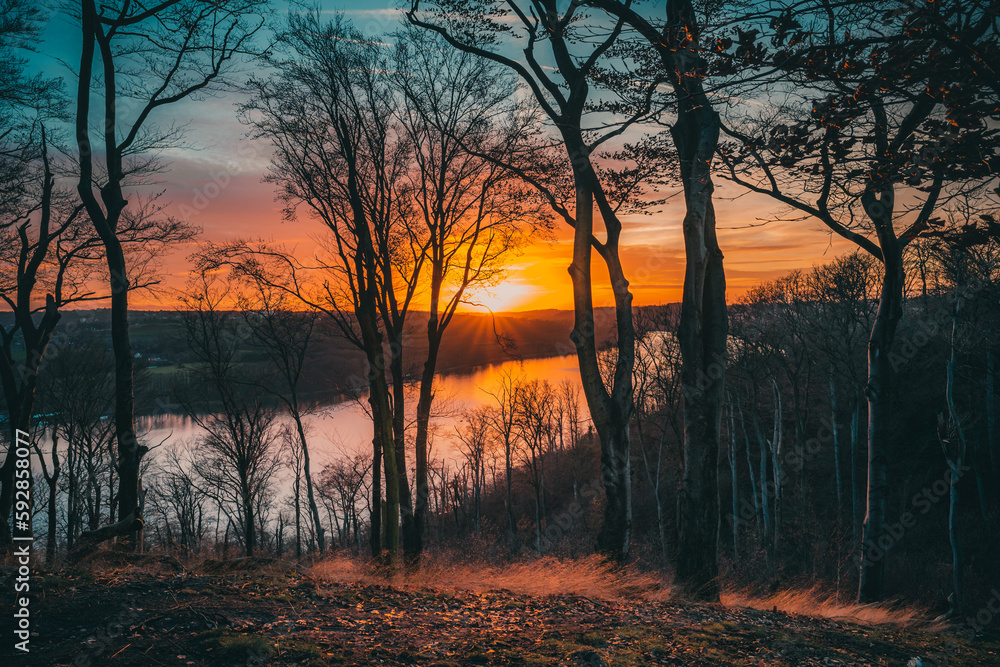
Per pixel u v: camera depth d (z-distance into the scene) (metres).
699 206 9.84
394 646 4.76
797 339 29.08
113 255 11.26
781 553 27.27
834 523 27.12
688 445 9.95
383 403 12.93
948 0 3.81
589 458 42.78
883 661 6.21
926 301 23.88
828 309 27.09
